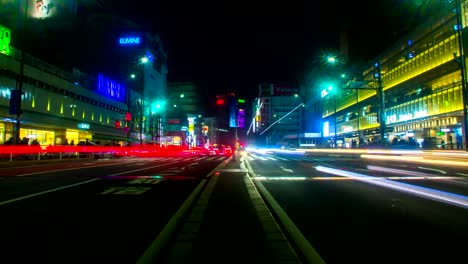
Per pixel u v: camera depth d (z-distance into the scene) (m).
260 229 6.39
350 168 22.98
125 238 5.70
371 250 5.10
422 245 5.35
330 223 6.86
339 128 93.88
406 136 59.12
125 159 39.44
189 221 7.05
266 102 170.00
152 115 99.69
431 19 51.47
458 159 28.98
